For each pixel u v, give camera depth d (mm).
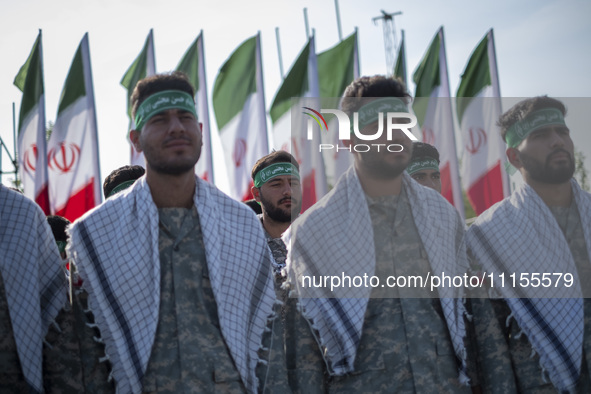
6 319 2795
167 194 2904
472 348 2951
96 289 2773
